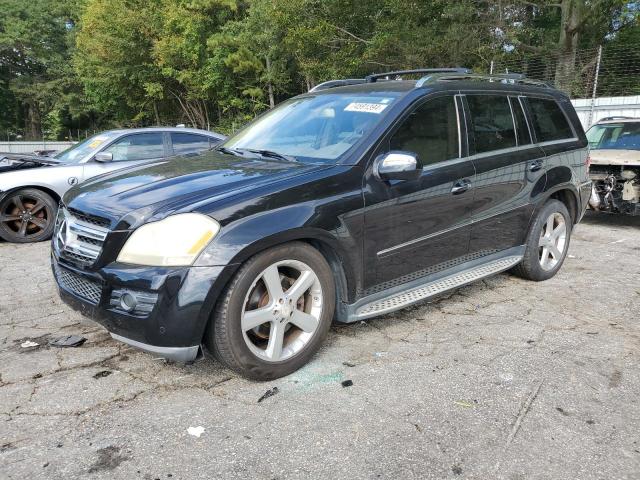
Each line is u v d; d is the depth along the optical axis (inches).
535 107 193.6
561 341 146.3
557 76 699.4
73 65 1819.6
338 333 149.9
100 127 1991.9
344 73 937.5
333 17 943.7
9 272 218.4
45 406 111.7
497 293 186.9
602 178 306.8
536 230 191.0
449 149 156.7
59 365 130.4
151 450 97.1
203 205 111.3
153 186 125.4
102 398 115.0
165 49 1315.2
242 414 108.9
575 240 282.2
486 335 149.9
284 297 120.2
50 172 281.6
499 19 811.4
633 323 160.2
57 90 1899.6
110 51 1405.0
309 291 127.3
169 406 111.9
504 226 177.8
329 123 151.9
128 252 110.5
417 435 101.8
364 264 134.9
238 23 1179.9
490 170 165.9
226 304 111.0
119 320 110.5
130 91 1547.7
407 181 141.9
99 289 114.7
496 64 814.5
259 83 1259.8
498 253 179.3
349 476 90.3
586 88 655.8
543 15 956.0
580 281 202.5
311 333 127.0
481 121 168.4
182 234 107.7
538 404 113.2
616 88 638.5
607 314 167.5
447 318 162.7
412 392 117.8
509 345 143.3
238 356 114.0
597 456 95.7
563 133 205.0
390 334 149.9
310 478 89.8
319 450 97.2
